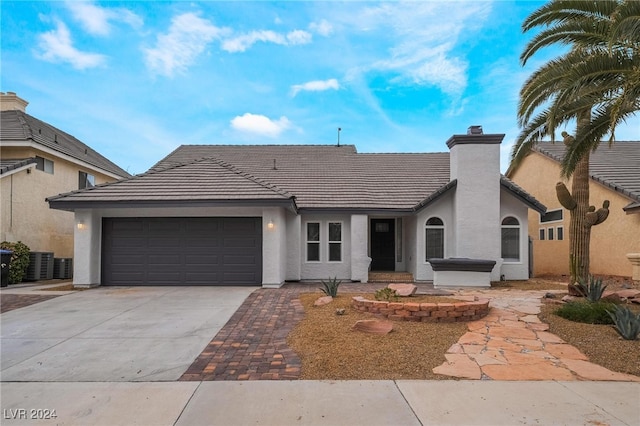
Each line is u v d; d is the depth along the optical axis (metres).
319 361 5.73
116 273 13.35
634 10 6.50
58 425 3.99
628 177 16.33
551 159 20.14
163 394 4.72
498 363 5.70
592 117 9.48
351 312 8.45
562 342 6.65
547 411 4.24
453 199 14.84
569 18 9.24
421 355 5.98
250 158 19.52
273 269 12.76
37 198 17.03
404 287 9.95
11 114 19.59
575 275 10.57
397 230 16.89
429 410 4.27
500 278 14.38
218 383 5.04
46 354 6.21
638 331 6.59
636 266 13.48
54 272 16.94
